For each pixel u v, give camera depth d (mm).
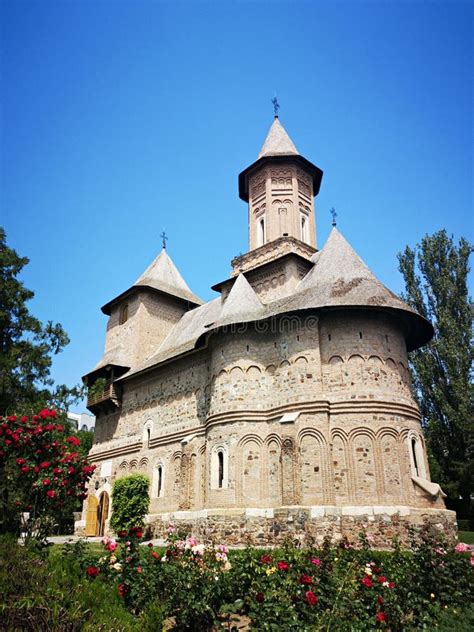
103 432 34500
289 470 19422
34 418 13758
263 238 31000
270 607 7992
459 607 9727
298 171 31438
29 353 29266
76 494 13422
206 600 8391
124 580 8992
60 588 8320
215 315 30984
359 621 8164
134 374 31672
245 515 19969
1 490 13062
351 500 18781
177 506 25438
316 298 21750
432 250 38031
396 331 22094
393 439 19766
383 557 12352
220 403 22562
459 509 34844
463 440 33250
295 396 20766
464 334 35219
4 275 29891
